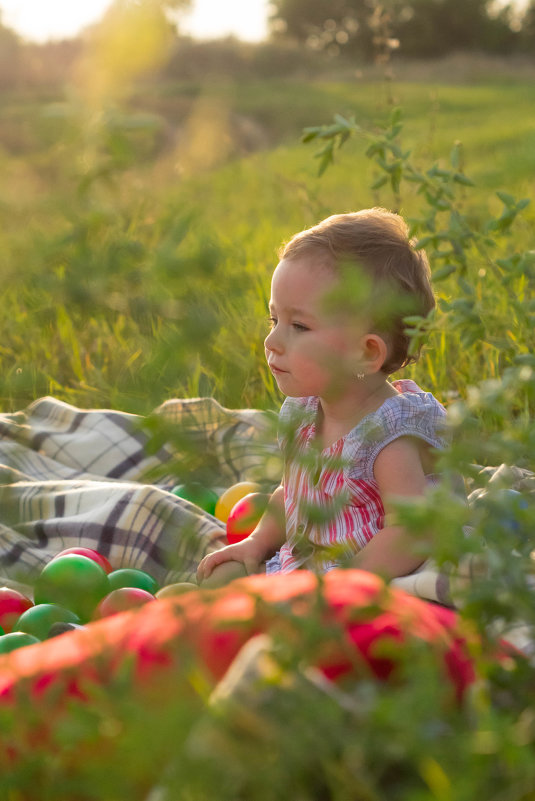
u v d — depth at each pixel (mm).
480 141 9219
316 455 973
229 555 2412
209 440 899
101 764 819
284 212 7078
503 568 1059
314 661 952
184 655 926
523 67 33250
